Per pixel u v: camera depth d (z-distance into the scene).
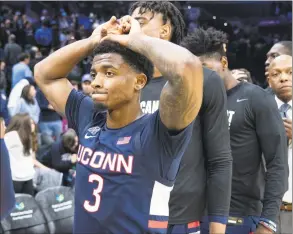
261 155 2.34
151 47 1.31
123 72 1.36
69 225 3.93
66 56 1.57
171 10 1.97
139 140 1.36
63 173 5.22
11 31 12.50
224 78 2.32
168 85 1.28
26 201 3.73
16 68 8.38
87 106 1.56
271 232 2.22
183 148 1.36
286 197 2.70
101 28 1.47
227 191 1.95
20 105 7.03
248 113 2.27
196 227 1.95
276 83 2.74
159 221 1.35
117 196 1.34
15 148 4.53
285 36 13.42
